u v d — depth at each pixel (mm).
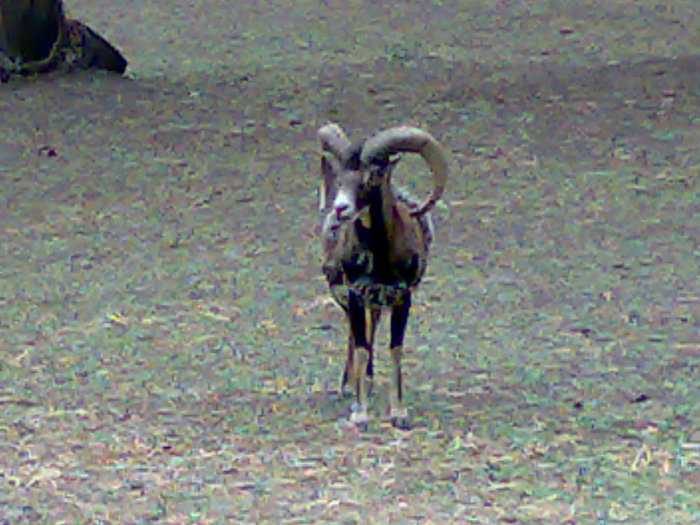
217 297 14125
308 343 12672
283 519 8914
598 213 16766
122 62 25312
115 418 10859
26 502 9281
